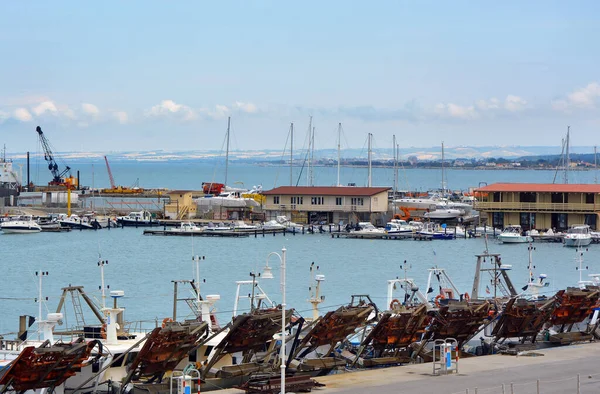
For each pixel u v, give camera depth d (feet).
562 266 545.44
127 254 619.67
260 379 208.74
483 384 209.36
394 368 232.53
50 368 192.65
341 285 454.40
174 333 206.90
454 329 254.06
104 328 228.02
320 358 233.55
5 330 318.86
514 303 261.24
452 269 530.27
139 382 211.61
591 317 292.61
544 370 226.99
